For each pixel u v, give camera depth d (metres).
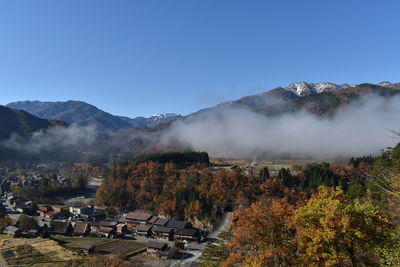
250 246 30.86
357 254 27.25
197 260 86.69
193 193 129.25
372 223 23.75
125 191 157.12
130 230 121.50
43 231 110.44
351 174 128.88
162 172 163.12
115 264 78.62
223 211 124.88
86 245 92.31
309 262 25.55
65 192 185.25
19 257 83.19
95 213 141.62
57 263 79.25
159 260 87.88
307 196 115.38
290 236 31.72
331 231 22.91
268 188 123.62
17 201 153.50
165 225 117.44
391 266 23.67
